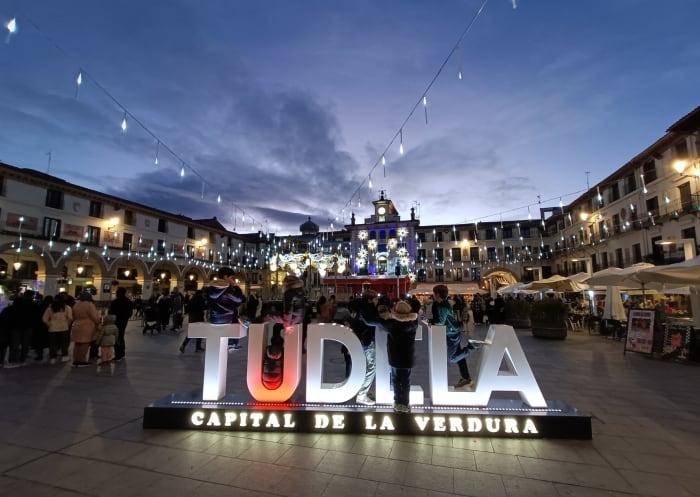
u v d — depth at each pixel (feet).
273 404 15.19
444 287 17.46
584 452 12.69
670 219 69.72
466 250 147.74
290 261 66.90
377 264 142.61
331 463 11.83
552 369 26.37
